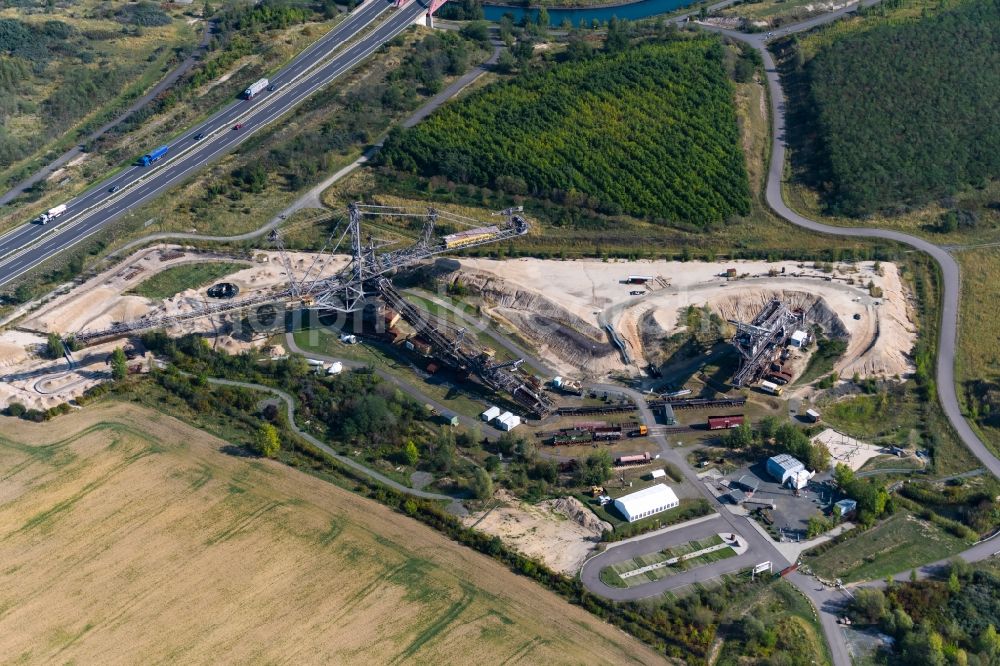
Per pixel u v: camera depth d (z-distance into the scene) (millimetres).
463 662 197500
